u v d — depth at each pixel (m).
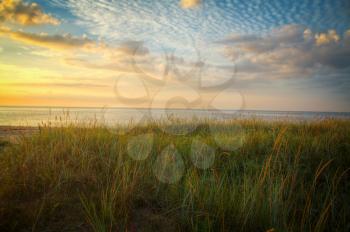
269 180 3.08
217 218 2.44
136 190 2.92
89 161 3.59
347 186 3.27
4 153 4.22
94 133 5.38
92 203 2.45
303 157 4.12
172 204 2.76
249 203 2.63
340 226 2.48
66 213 2.49
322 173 3.63
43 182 3.01
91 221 2.33
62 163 3.49
